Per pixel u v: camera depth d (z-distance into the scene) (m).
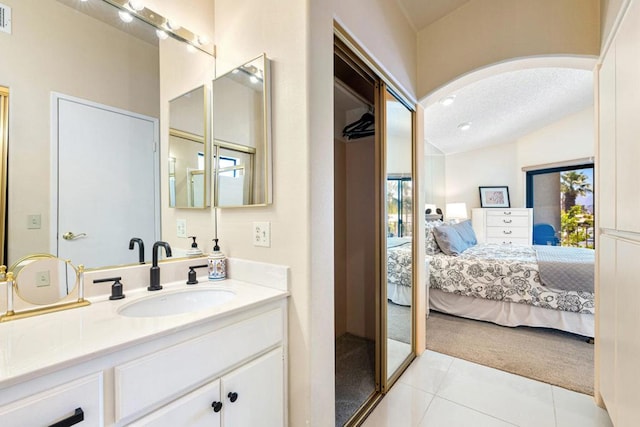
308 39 1.19
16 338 0.80
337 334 2.85
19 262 1.01
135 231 1.35
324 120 1.26
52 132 1.12
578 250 3.57
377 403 1.81
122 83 1.32
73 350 0.73
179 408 0.88
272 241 1.31
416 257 2.38
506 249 3.81
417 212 2.38
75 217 1.17
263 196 1.32
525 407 1.76
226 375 1.02
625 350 1.23
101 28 1.25
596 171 1.73
